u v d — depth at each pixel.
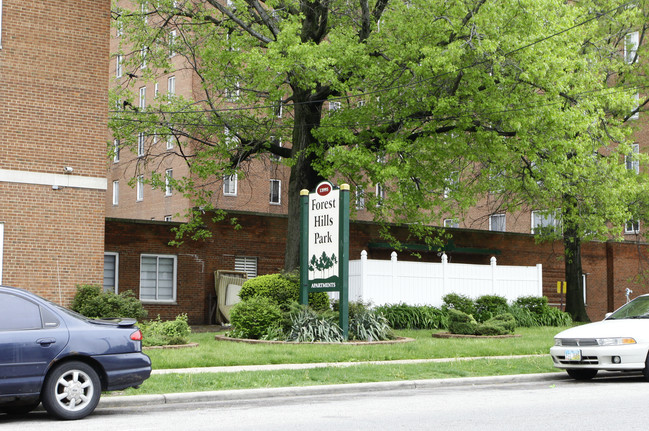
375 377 13.67
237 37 24.91
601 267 38.38
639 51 31.94
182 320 19.59
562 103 23.94
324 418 9.68
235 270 29.44
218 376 13.17
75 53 19.00
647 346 13.55
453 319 23.02
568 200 29.66
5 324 9.84
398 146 22.61
